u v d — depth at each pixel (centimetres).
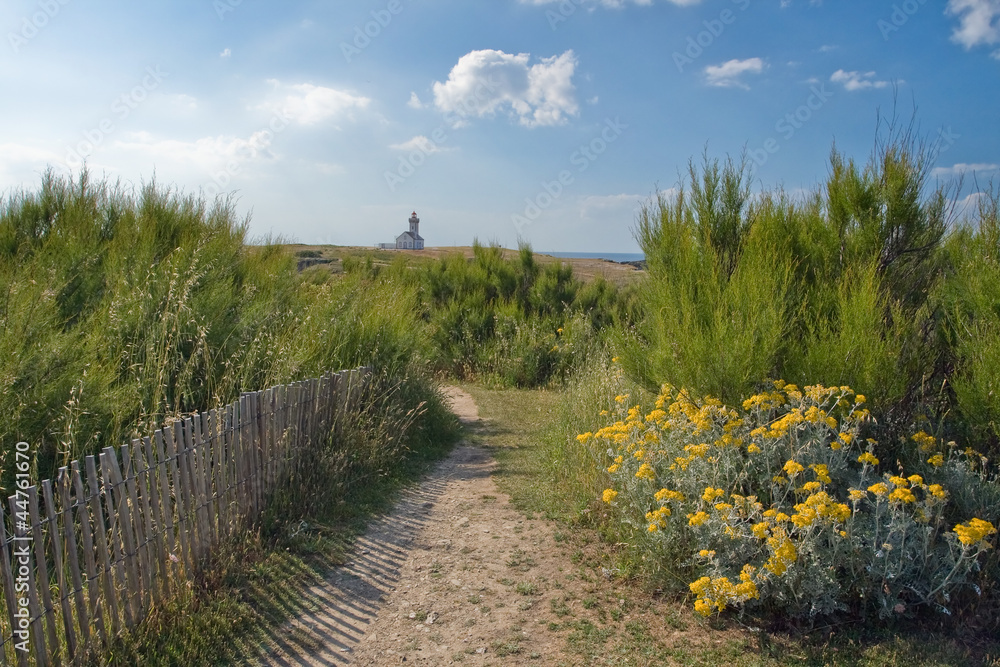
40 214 809
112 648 310
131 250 732
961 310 465
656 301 597
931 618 360
